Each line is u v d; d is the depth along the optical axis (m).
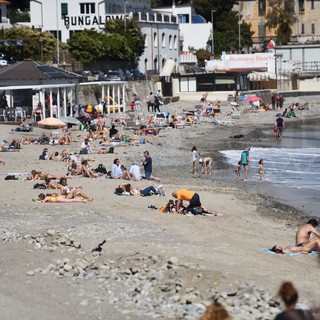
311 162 113.56
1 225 57.53
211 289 40.00
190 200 65.81
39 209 64.94
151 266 44.31
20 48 195.62
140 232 55.25
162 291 40.41
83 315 36.97
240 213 70.19
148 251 47.62
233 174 100.62
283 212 73.06
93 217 61.09
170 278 41.66
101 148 116.38
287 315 28.44
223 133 152.25
